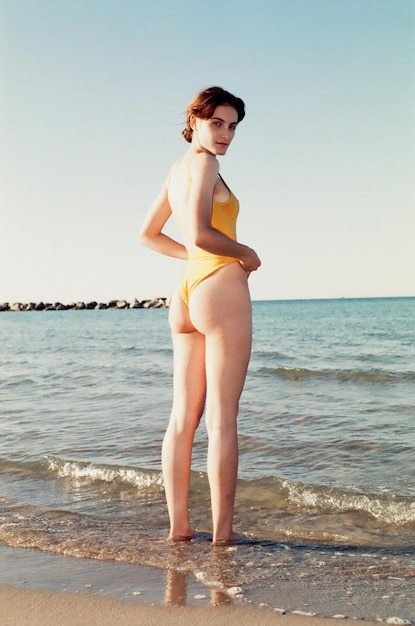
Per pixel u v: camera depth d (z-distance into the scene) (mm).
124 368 14203
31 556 3211
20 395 10180
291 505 4270
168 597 2596
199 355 3443
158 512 4168
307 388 10133
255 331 30094
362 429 6590
